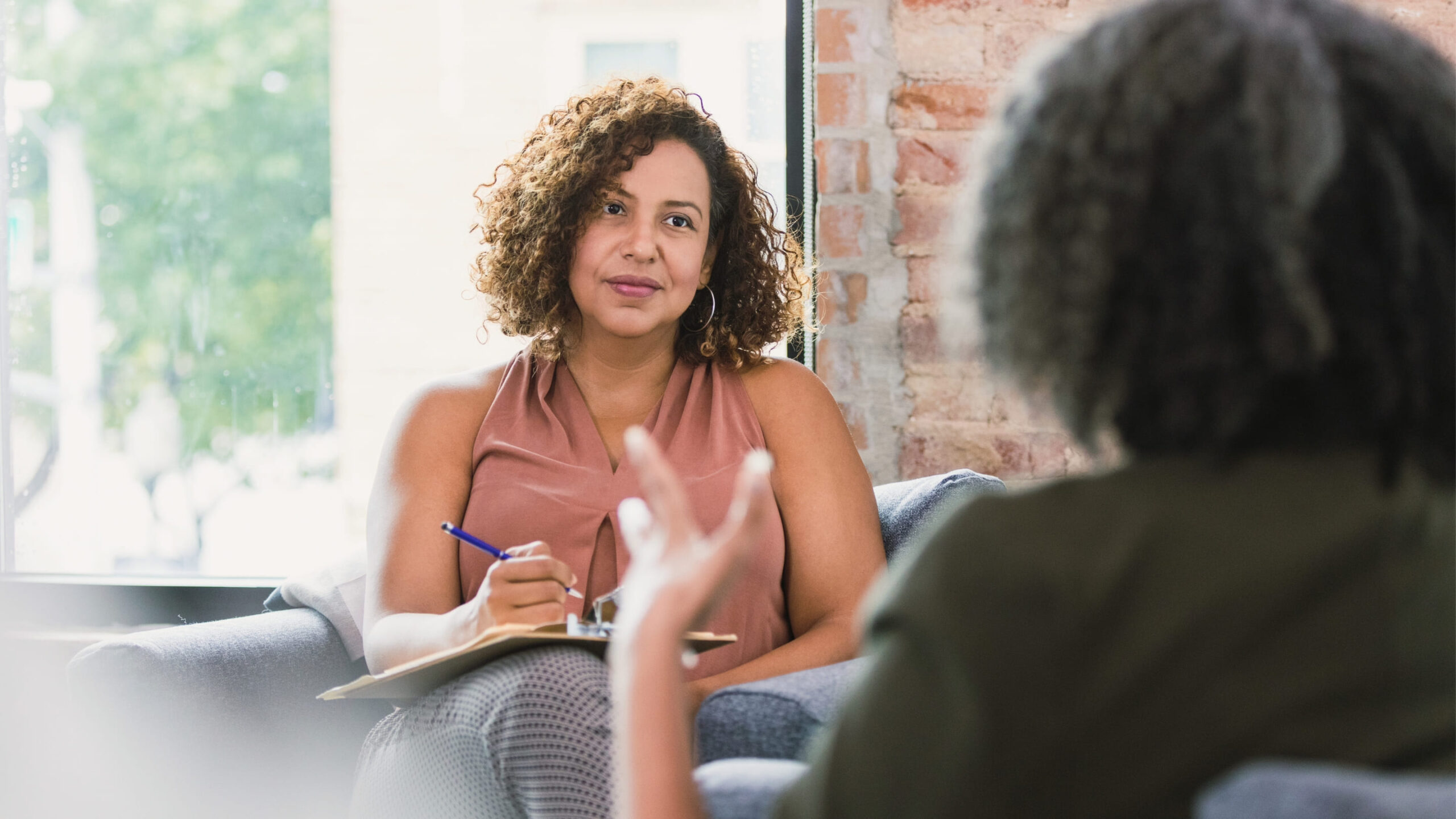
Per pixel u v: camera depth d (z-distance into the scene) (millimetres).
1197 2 617
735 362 1805
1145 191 587
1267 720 534
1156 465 598
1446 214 597
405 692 1380
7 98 2406
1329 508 561
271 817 1622
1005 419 2064
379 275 2348
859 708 585
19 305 2404
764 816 740
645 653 658
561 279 1755
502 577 1396
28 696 2150
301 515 2350
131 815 1517
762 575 1638
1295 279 560
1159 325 584
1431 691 543
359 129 2348
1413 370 577
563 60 2314
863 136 2092
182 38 2377
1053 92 628
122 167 2393
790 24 2182
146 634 1588
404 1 2336
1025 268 617
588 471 1673
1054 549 568
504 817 1302
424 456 1718
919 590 574
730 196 1841
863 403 2084
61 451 2389
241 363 2369
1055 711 545
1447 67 629
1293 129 565
